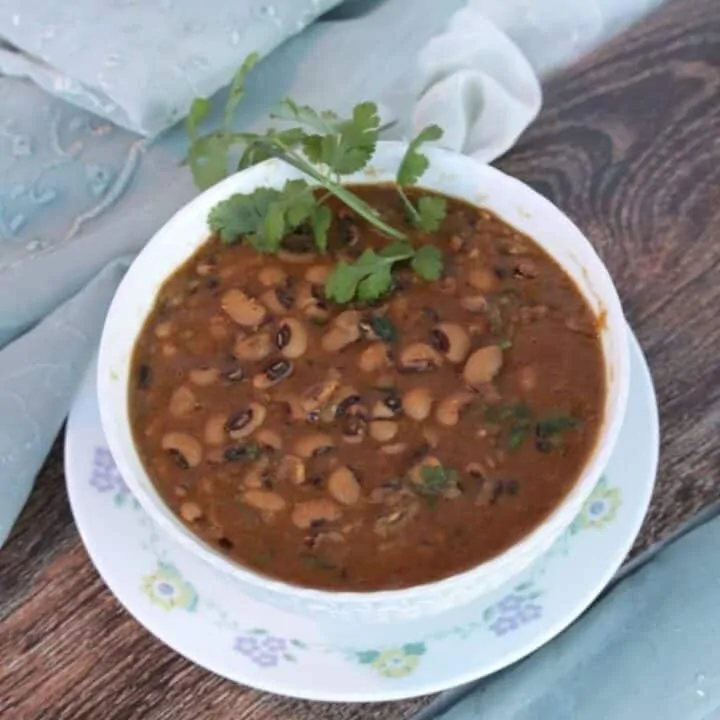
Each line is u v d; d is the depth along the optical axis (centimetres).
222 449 63
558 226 65
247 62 68
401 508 61
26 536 66
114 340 64
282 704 64
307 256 66
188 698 64
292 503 62
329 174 66
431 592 59
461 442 62
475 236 66
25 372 68
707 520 67
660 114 73
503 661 62
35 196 74
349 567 61
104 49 74
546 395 63
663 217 71
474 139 75
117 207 74
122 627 65
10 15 75
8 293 71
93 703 64
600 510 64
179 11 74
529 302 65
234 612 63
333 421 63
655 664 67
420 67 77
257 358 64
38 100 76
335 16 79
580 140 73
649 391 66
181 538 60
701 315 69
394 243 66
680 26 75
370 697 62
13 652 64
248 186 66
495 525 61
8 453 66
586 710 66
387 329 64
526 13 84
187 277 66
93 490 65
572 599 63
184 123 75
